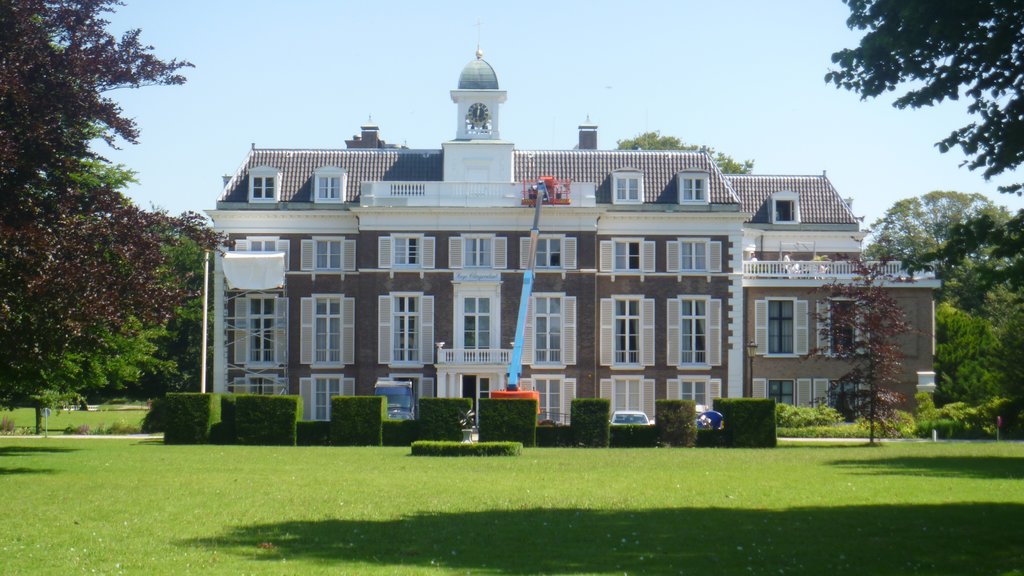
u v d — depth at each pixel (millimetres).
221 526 23703
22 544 21375
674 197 72625
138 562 19469
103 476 35000
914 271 24797
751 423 54594
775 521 24484
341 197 72188
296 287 71812
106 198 35719
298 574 18406
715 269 71812
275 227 71812
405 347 70312
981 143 23672
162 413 70562
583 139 79938
